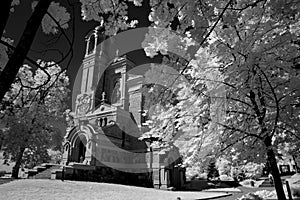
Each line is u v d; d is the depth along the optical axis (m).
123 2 3.96
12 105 4.24
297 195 14.59
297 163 9.13
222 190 27.59
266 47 4.17
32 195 13.52
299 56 4.43
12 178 18.44
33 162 18.94
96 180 25.14
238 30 5.21
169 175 26.34
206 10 3.49
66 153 28.83
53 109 13.94
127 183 27.94
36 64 2.51
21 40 1.85
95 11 3.86
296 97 4.74
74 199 13.79
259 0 3.63
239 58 4.59
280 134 6.14
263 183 34.88
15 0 3.21
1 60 2.72
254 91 5.23
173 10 3.76
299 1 3.23
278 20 4.22
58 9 2.98
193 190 27.41
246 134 6.24
